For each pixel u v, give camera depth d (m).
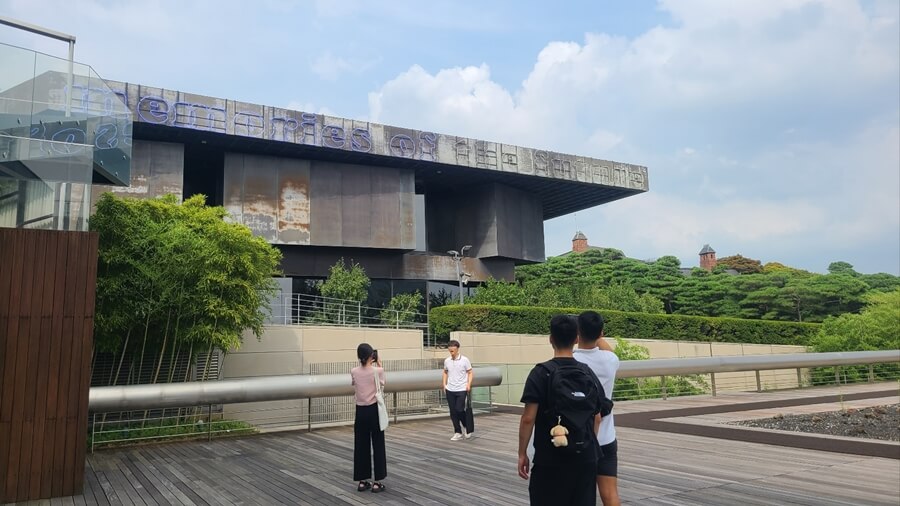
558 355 3.85
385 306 32.12
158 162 25.78
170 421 12.67
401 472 7.82
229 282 14.32
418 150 30.27
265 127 26.47
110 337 13.12
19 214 7.58
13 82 8.28
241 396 10.89
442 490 6.84
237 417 17.31
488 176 33.91
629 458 8.51
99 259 12.73
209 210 16.58
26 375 7.16
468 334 23.36
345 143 28.25
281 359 19.47
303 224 28.83
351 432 11.73
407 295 30.27
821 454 8.73
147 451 9.88
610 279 50.47
